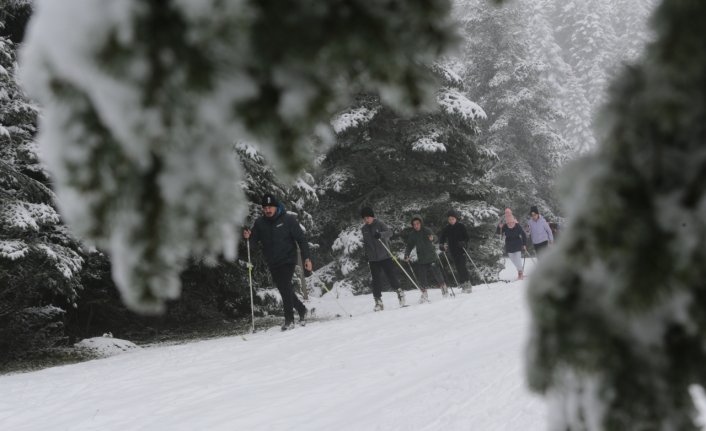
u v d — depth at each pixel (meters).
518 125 48.50
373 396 7.57
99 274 19.33
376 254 18.02
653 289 1.08
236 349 12.30
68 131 0.97
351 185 30.33
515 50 50.19
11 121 16.19
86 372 11.19
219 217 1.01
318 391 8.27
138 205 0.97
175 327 22.11
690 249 1.08
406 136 29.58
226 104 0.95
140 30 0.90
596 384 1.24
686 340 1.20
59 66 0.93
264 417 7.33
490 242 31.52
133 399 8.77
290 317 14.84
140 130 0.91
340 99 1.03
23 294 16.17
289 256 14.86
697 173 1.11
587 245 1.12
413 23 1.01
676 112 1.08
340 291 29.45
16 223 14.72
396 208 30.28
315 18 0.97
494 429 5.48
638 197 1.12
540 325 1.22
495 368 7.32
